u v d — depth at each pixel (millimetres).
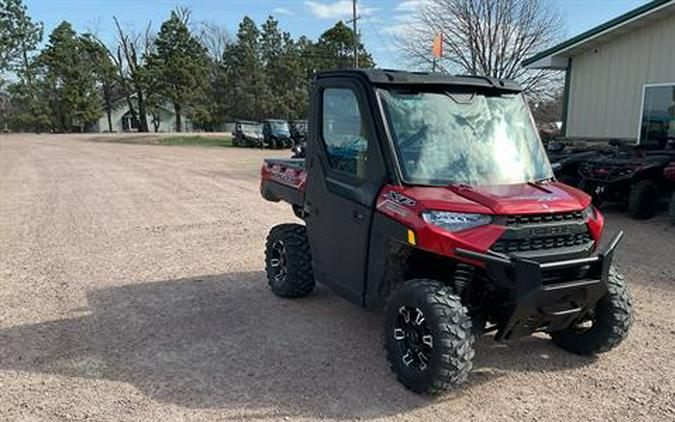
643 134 12453
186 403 3438
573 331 4078
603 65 13352
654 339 4375
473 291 3529
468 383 3688
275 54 71625
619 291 3844
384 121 3746
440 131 3848
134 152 29328
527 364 3969
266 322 4750
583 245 3508
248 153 29281
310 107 4504
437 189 3555
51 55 63156
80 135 51969
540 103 28594
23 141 41281
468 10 28125
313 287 5246
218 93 68125
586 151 11469
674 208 8844
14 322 4773
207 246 7523
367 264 3881
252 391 3582
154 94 61688
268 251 5477
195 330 4594
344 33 65750
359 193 3885
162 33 61031
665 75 11914
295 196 5055
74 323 4754
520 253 3311
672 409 3352
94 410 3354
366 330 4562
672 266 6461
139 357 4086
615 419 3252
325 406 3396
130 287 5742
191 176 16797
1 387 3639
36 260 6812
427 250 3311
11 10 65500
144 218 9609
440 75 4152
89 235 8242
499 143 3971
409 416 3285
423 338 3438
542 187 3709
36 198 12008
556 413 3320
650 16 11703
